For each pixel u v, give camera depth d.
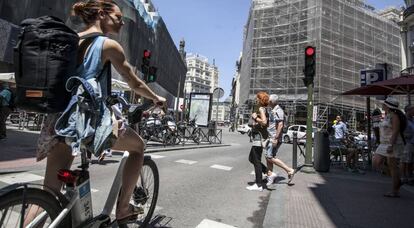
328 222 4.45
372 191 6.85
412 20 24.05
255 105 6.72
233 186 6.80
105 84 2.47
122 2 34.44
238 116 70.06
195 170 8.62
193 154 12.63
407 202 5.89
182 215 4.49
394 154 6.34
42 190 2.12
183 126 16.73
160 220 4.16
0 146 9.62
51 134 2.37
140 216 3.49
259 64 47.31
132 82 2.61
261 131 6.52
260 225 4.34
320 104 40.09
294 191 6.45
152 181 3.62
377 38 46.66
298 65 42.91
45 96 2.03
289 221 4.43
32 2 21.06
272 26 46.47
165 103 3.03
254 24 48.44
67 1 23.62
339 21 42.84
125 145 2.77
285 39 45.03
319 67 40.44
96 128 2.27
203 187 6.49
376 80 11.24
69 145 2.23
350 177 8.82
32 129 16.34
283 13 45.59
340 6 43.25
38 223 2.07
